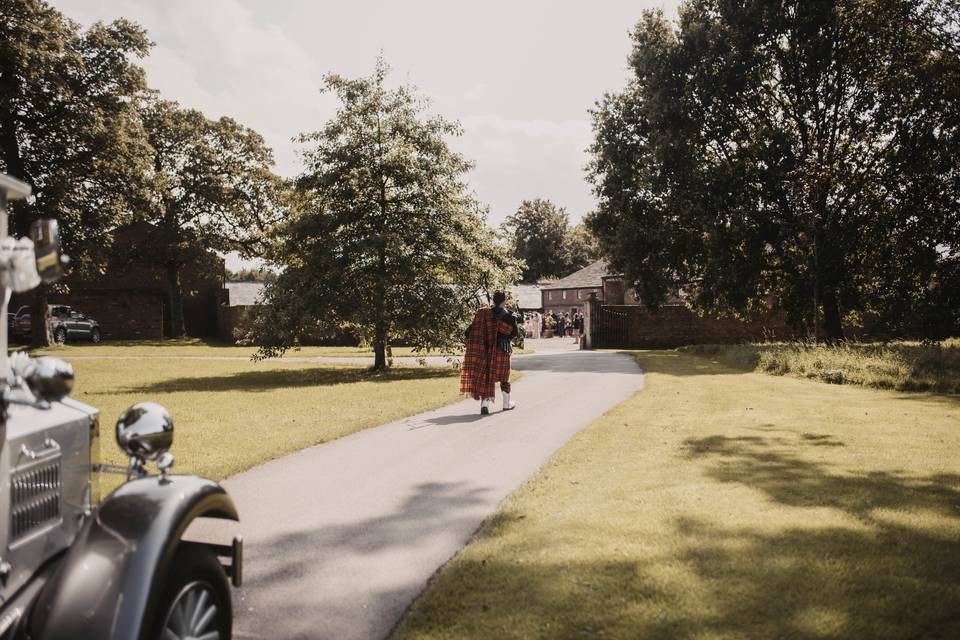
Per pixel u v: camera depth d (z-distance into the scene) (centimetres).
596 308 3212
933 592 327
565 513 469
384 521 482
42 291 3188
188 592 254
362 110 1764
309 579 377
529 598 332
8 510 227
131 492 252
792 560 368
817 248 2167
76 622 218
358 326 1744
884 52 2081
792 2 2267
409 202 1806
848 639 284
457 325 1758
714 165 2434
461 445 747
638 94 2634
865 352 1575
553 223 9825
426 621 315
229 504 282
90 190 2923
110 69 2906
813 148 2394
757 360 1761
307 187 1795
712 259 2298
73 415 274
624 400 1102
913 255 2144
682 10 2495
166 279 4847
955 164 2058
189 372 1841
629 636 290
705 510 462
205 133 4319
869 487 516
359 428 852
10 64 2566
